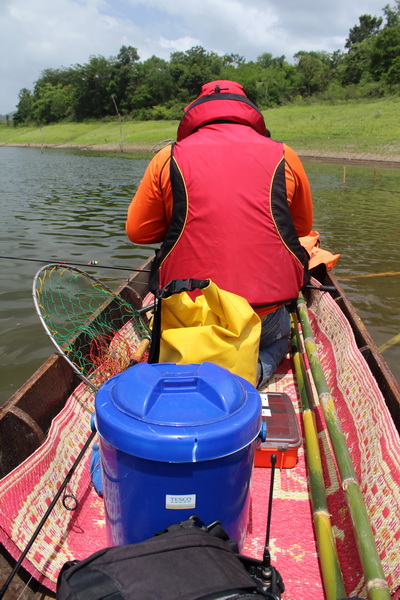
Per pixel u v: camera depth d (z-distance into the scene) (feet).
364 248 29.50
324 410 7.43
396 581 4.91
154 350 7.14
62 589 3.66
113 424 4.52
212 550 3.94
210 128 8.25
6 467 6.57
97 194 51.88
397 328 18.52
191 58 247.09
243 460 4.79
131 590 3.50
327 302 12.12
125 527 4.85
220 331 6.66
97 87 255.29
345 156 108.17
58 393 8.29
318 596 5.47
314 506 6.23
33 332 17.04
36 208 41.57
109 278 22.27
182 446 4.33
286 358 11.05
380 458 6.35
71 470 6.49
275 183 7.72
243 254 7.64
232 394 4.79
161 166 8.00
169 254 8.00
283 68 257.14
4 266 24.17
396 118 132.05
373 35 257.96
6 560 5.39
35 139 230.07
